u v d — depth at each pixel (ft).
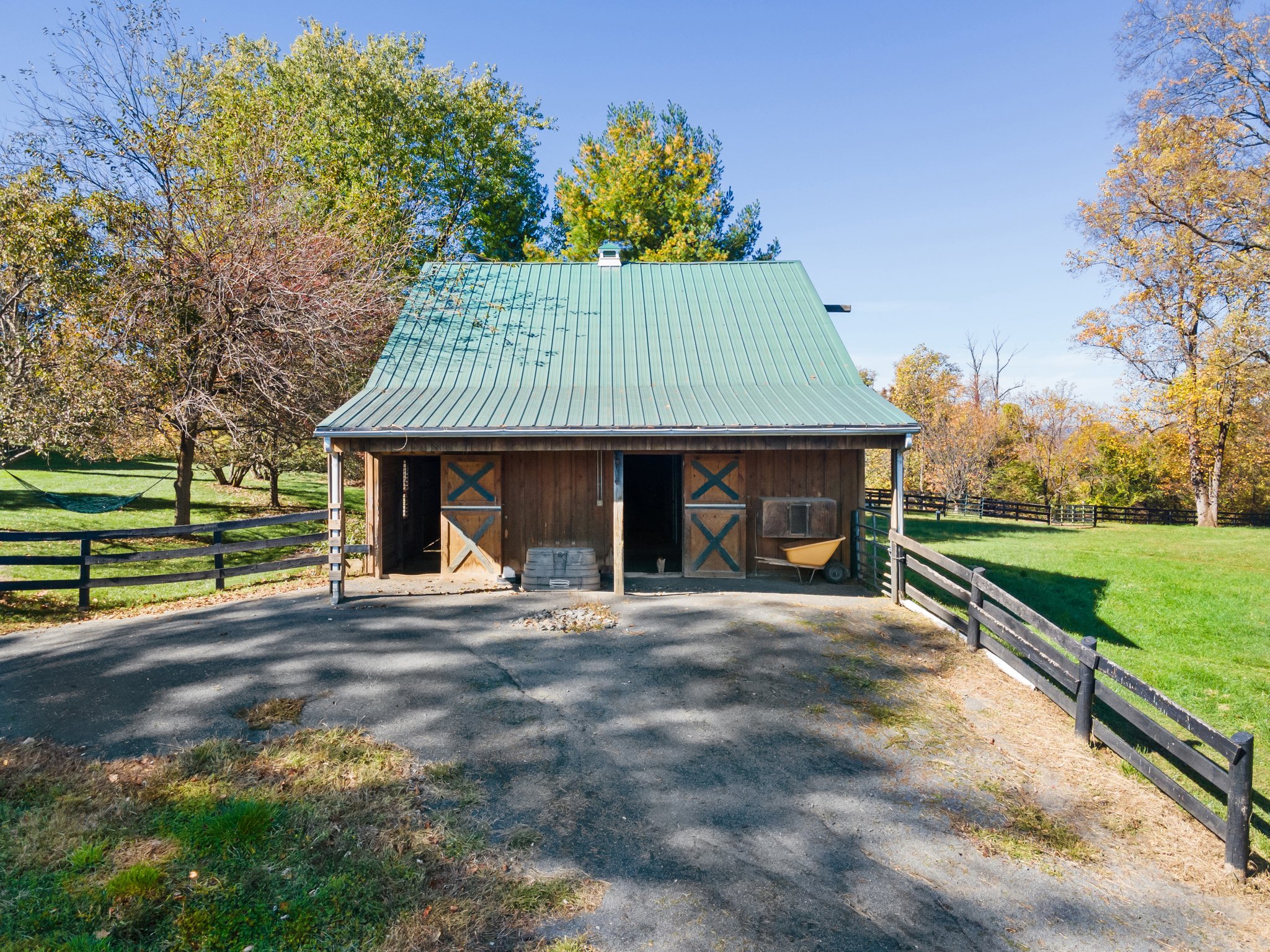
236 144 62.75
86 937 13.83
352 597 39.19
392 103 100.07
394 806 18.56
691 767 21.12
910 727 24.12
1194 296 106.63
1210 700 32.17
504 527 45.62
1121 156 104.73
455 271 59.77
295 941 14.07
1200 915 16.02
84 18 55.01
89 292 55.16
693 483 45.34
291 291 58.03
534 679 26.94
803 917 15.20
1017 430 178.40
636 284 58.70
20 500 68.39
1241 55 87.66
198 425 57.82
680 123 116.37
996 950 14.56
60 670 27.40
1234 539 84.53
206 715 23.36
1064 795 20.63
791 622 34.53
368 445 38.70
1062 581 55.21
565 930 14.53
